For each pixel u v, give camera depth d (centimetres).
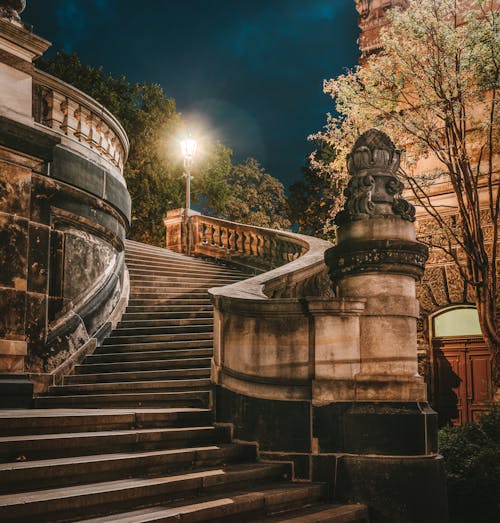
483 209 1606
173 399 835
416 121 1497
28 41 984
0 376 887
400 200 793
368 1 1944
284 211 3334
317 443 747
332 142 1644
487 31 1413
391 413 734
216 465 718
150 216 3095
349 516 669
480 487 924
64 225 1075
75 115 1116
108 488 541
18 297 937
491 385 1345
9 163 943
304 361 771
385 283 772
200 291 1427
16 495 502
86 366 1030
